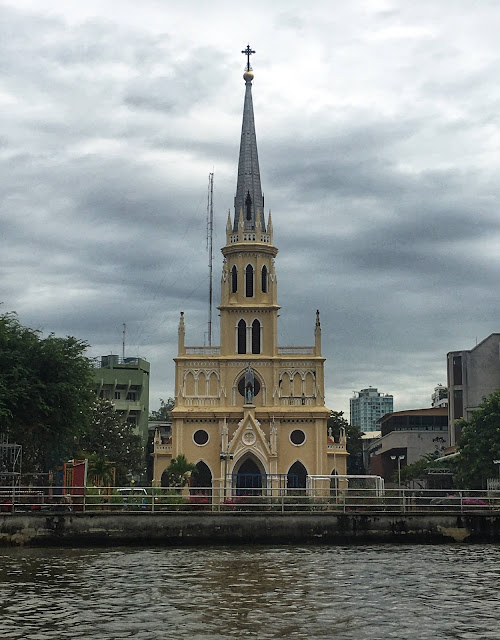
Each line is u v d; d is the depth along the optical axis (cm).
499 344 14550
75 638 2902
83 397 7588
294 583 4088
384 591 3847
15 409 6969
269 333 11300
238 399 11106
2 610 3366
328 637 2925
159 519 5950
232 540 5994
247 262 11594
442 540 6103
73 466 7206
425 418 17225
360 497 6231
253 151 12162
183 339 11212
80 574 4400
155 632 2998
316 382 11100
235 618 3238
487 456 9806
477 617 3250
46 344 7256
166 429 18988
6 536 5806
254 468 10844
